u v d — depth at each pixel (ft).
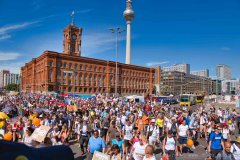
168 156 34.45
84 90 349.00
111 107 88.22
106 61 381.40
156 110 82.74
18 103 125.80
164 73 580.71
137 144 31.09
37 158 6.66
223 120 69.97
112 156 28.07
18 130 42.47
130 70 426.10
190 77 615.98
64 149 7.57
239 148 30.50
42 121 47.11
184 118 59.11
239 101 123.03
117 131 42.55
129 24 424.46
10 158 6.19
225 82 645.10
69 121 55.62
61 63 324.19
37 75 360.07
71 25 418.51
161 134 53.52
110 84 384.27
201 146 54.34
